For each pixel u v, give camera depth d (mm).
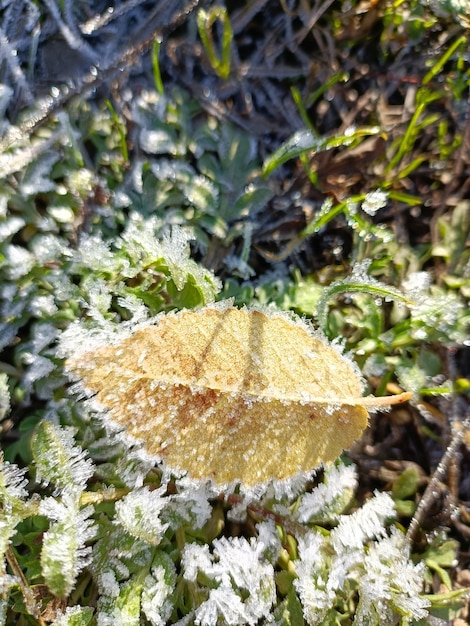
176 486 96
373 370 109
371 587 95
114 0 116
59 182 107
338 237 120
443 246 115
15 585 93
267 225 120
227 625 95
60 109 105
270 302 113
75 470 92
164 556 95
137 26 117
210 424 94
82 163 107
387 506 99
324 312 108
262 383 95
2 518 89
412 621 100
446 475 110
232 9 117
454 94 119
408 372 108
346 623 100
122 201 109
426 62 119
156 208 112
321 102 121
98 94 111
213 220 114
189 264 101
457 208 116
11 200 102
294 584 95
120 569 94
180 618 98
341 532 98
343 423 96
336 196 119
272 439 95
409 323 108
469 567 109
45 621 93
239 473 94
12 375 103
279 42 120
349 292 114
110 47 115
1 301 102
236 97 119
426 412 110
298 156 119
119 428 92
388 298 109
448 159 120
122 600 92
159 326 94
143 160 113
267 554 99
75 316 103
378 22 120
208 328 96
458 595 100
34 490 99
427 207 120
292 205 119
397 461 112
